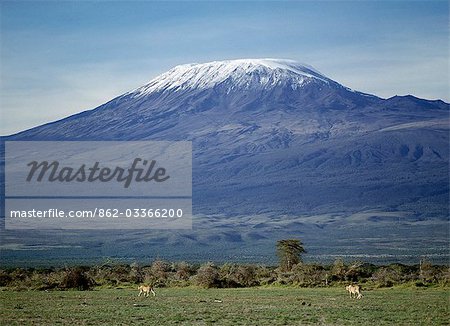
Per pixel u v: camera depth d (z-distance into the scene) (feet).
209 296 242.58
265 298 232.53
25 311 193.47
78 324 166.81
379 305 204.85
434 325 162.50
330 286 297.74
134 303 216.33
